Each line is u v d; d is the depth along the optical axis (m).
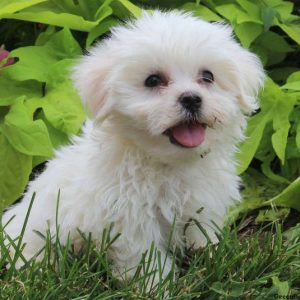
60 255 0.62
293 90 0.80
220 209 0.66
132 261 0.63
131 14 0.84
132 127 0.61
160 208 0.64
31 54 0.79
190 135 0.60
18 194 0.75
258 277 0.63
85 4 0.84
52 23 0.80
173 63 0.61
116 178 0.63
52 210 0.66
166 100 0.59
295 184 0.73
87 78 0.63
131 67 0.60
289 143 0.80
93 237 0.64
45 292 0.59
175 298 0.59
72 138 0.71
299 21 0.88
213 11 0.86
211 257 0.64
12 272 0.61
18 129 0.73
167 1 0.87
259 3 0.86
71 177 0.66
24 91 0.79
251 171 0.83
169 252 0.65
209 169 0.64
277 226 0.65
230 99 0.62
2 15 0.78
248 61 0.65
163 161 0.62
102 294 0.59
